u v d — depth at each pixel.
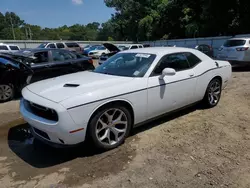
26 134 4.15
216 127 4.12
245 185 2.56
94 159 3.17
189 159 3.10
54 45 21.30
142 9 43.84
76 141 3.04
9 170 2.97
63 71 7.46
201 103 5.15
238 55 10.33
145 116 3.78
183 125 4.24
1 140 3.90
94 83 3.45
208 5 25.08
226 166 2.92
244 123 4.29
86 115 3.03
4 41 28.47
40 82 3.93
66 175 2.82
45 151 3.47
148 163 3.03
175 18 34.03
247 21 22.94
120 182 2.66
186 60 4.50
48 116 3.04
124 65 4.16
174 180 2.67
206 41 24.39
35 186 2.64
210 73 4.89
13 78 6.49
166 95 3.97
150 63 3.92
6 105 6.09
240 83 7.79
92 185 2.62
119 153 3.31
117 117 3.43
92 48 24.61
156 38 39.69
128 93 3.43
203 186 2.56
